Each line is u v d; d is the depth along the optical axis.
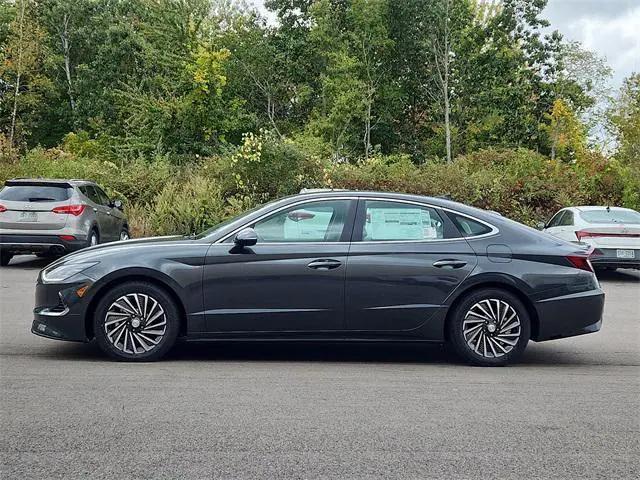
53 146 51.94
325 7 47.72
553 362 7.57
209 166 23.77
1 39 50.56
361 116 46.88
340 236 7.16
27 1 48.12
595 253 15.24
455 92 49.47
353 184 23.45
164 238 7.57
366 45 48.03
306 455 4.57
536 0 48.81
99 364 6.96
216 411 5.47
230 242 7.10
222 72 38.03
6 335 8.38
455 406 5.73
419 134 51.25
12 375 6.49
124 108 35.69
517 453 4.68
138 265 6.96
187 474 4.24
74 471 4.27
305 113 49.81
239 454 4.57
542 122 48.25
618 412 5.65
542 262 7.21
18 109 48.12
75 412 5.39
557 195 23.66
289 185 22.72
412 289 7.07
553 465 4.48
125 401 5.70
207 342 8.13
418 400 5.89
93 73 50.25
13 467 4.32
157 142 32.44
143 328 7.05
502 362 7.19
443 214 7.32
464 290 7.12
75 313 6.99
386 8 47.59
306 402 5.76
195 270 6.98
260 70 48.03
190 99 32.59
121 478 4.17
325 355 7.66
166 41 34.00
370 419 5.34
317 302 7.02
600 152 26.59
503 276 7.12
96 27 52.97
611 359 7.76
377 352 7.88
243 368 6.94
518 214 23.25
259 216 7.22
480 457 4.60
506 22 48.75
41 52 48.56
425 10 47.53
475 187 23.55
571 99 46.44
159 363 7.07
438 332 7.13
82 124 50.53
